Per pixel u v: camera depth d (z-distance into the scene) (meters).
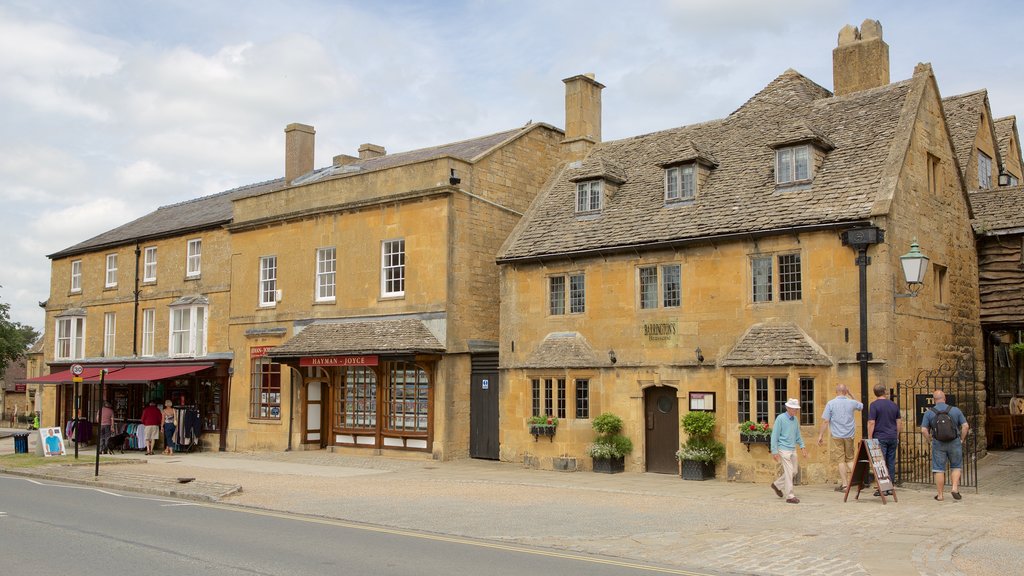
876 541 10.63
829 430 16.36
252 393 27.33
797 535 11.12
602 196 21.42
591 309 20.36
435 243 22.77
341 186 25.25
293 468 21.23
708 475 17.75
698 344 18.56
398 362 23.75
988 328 22.11
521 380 21.28
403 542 10.98
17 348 55.78
